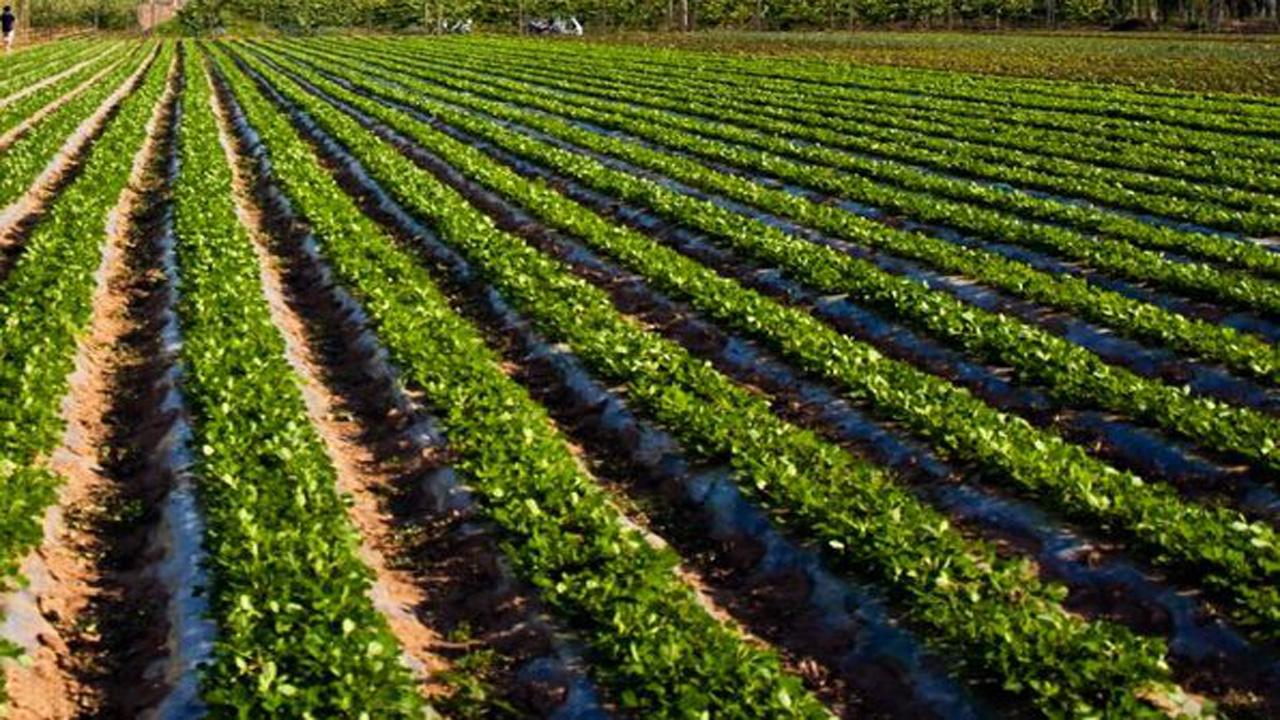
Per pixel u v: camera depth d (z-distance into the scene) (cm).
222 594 1078
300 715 920
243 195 3198
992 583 1149
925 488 1449
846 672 1123
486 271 2288
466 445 1452
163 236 2641
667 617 1085
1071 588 1240
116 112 4841
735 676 996
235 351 1728
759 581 1282
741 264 2464
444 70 6844
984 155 3703
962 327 1923
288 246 2673
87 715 1037
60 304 1888
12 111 4434
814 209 2845
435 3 12912
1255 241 2648
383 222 2930
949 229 2767
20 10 12312
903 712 1060
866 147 3881
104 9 12988
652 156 3644
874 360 1784
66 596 1211
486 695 1057
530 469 1382
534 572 1171
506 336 2066
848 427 1625
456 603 1233
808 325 1938
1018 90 5478
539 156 3622
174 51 8756
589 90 5672
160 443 1546
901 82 5916
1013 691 1005
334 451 1600
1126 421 1614
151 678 1073
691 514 1429
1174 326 1903
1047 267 2445
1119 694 974
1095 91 5322
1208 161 3538
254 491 1271
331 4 13238
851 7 10975
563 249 2600
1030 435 1505
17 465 1318
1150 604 1188
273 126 4138
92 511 1404
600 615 1092
